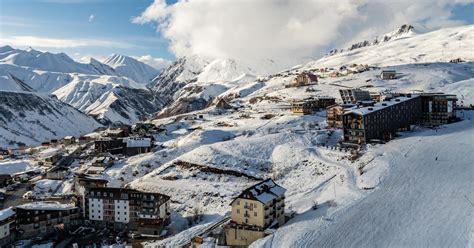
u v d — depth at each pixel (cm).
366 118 15900
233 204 10700
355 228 9400
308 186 13462
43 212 12988
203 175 15800
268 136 18412
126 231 12938
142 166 17900
